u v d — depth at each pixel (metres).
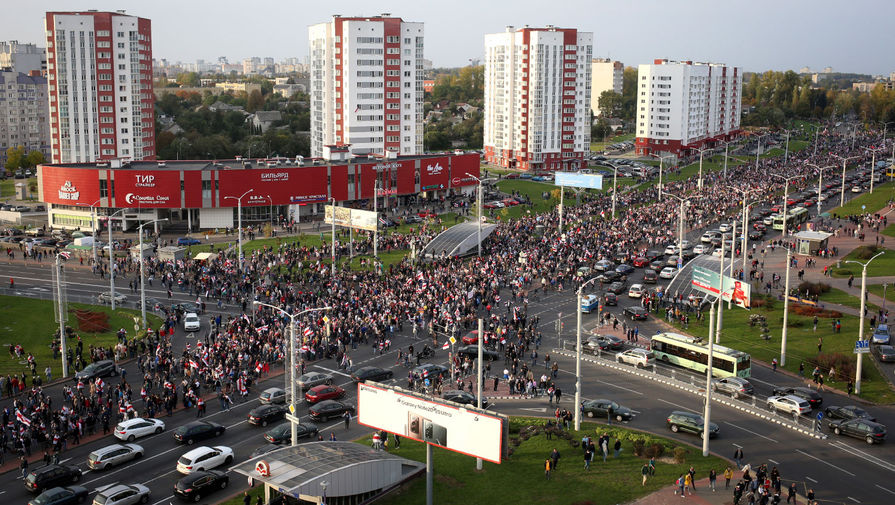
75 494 61.19
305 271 135.00
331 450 64.19
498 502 62.72
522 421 78.19
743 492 63.97
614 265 145.62
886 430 76.69
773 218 179.50
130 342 100.94
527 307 120.38
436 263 138.38
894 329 109.12
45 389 87.19
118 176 181.75
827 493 64.75
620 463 70.00
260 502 60.50
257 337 97.38
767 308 120.00
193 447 72.31
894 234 171.12
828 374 93.44
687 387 89.69
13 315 114.38
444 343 103.19
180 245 162.25
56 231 181.88
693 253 154.12
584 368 96.56
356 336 102.62
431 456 62.19
